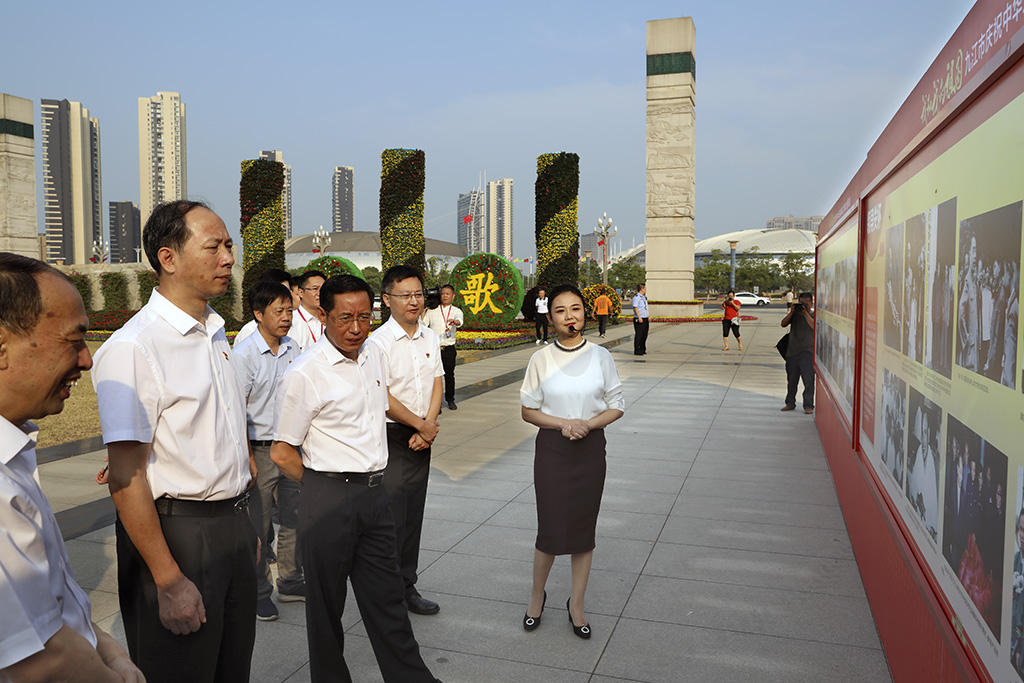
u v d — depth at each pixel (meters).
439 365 3.99
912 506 2.88
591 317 28.08
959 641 2.19
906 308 3.08
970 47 2.15
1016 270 1.73
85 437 7.98
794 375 9.45
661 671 3.17
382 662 2.94
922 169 2.80
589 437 3.55
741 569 4.30
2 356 1.27
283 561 3.95
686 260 30.94
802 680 3.08
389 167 23.44
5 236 31.91
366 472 2.88
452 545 4.71
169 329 2.27
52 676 1.22
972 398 2.11
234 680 2.46
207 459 2.30
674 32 30.06
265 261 24.78
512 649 3.38
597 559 4.47
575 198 23.27
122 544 2.27
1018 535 1.71
